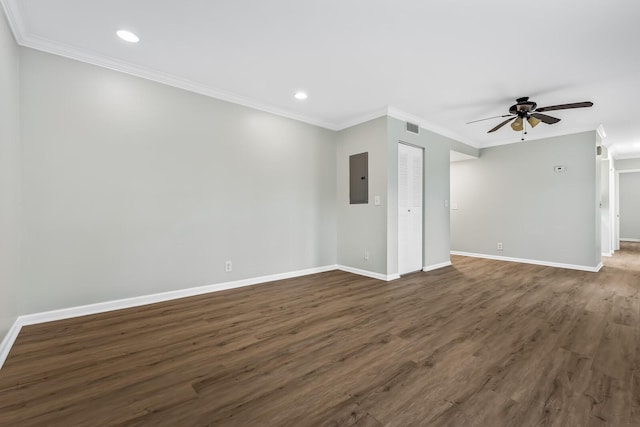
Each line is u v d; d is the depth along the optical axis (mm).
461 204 6355
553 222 5125
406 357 1970
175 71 3008
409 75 3051
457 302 3148
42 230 2488
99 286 2762
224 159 3574
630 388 1613
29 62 2428
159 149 3094
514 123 3711
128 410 1434
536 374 1759
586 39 2361
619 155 6961
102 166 2768
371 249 4297
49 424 1336
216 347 2104
